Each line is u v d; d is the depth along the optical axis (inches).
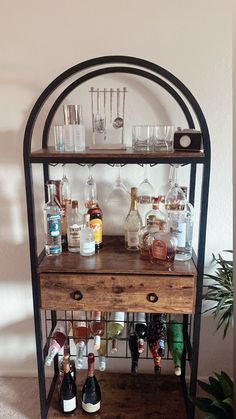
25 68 56.7
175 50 55.1
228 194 60.1
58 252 53.1
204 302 65.4
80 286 48.8
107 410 58.8
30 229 48.3
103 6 54.2
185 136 46.0
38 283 49.6
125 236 57.6
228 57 55.0
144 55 55.5
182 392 62.8
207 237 62.4
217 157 58.6
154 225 53.4
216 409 51.5
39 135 59.1
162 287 48.1
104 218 62.6
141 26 54.6
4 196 62.1
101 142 55.5
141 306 49.0
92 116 56.9
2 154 60.2
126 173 60.7
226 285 56.6
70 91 54.0
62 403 57.9
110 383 65.0
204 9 53.7
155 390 63.3
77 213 55.4
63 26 55.1
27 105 58.1
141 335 60.4
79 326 61.6
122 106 58.0
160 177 60.6
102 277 48.2
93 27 54.9
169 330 62.8
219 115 57.0
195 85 56.1
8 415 61.6
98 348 56.7
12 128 59.1
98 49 55.6
